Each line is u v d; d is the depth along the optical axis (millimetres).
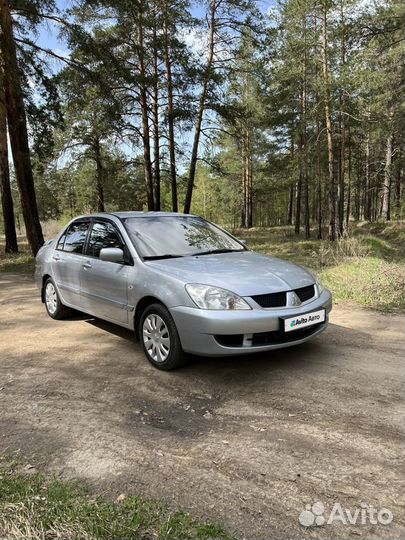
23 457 2793
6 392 3855
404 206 28875
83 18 16297
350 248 11508
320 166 23438
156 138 19969
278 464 2672
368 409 3355
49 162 21141
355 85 17203
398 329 5492
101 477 2566
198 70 17531
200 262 4500
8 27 11922
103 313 5176
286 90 22109
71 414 3406
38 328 5941
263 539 2076
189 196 20422
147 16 17062
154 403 3576
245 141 27641
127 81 14414
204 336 3828
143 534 2088
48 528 2111
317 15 18719
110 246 5141
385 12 14969
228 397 3646
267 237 25578
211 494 2402
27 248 19672
